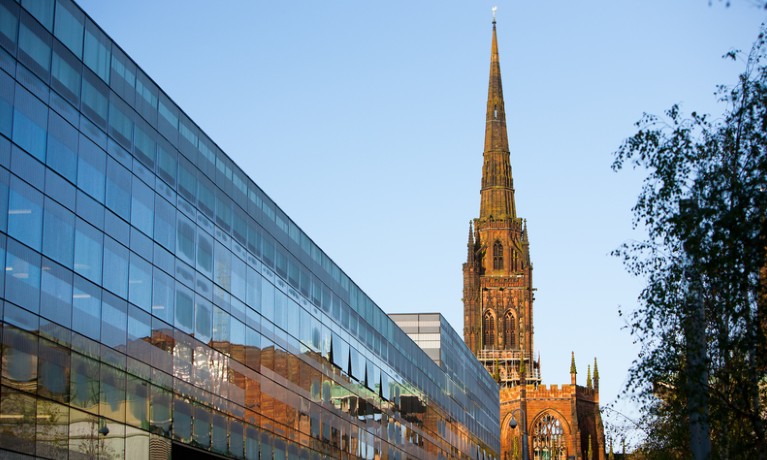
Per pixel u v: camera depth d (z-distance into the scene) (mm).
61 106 49125
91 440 50344
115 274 53250
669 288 50625
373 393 97000
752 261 44688
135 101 56125
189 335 61031
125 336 53969
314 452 80000
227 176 67688
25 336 45688
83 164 50781
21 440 45188
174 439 58469
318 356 82562
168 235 59188
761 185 44812
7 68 45219
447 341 131625
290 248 78250
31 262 46312
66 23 49812
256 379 70062
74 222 49781
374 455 95688
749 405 48562
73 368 49156
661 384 54438
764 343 46281
